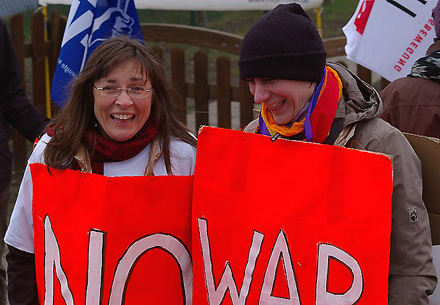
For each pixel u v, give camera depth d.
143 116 4.59
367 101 4.30
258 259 4.33
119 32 7.01
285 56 4.02
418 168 4.09
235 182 4.41
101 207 4.58
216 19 27.08
